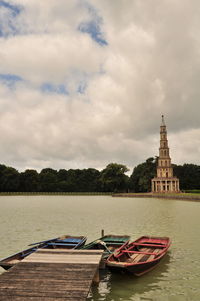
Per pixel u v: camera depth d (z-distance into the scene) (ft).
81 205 255.29
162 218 151.12
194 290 50.24
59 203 284.82
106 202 304.50
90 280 43.98
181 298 47.14
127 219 147.64
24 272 47.06
